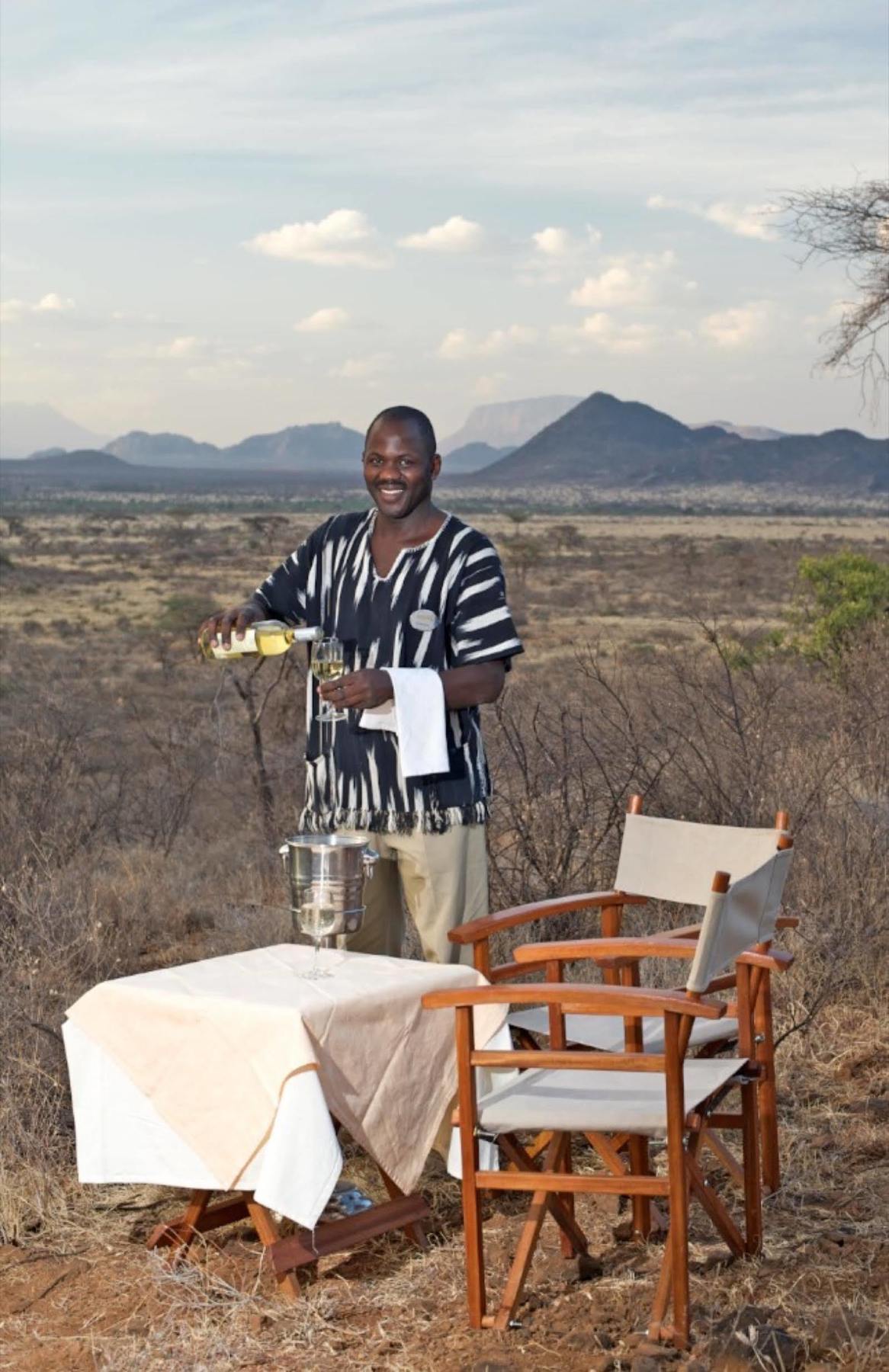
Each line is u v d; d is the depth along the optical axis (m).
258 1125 3.74
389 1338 3.54
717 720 7.45
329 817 4.60
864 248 13.12
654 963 6.08
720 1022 4.23
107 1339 3.59
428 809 4.47
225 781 12.05
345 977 4.04
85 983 6.57
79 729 11.32
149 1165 3.96
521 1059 3.54
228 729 13.64
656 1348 3.37
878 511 199.38
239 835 10.64
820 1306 3.55
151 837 10.52
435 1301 3.72
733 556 65.19
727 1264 3.83
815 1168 4.42
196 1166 3.87
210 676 24.33
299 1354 3.49
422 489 4.50
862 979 5.90
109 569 64.25
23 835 8.70
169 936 7.97
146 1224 4.28
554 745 7.15
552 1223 4.16
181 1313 3.72
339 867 4.07
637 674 7.98
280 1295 3.78
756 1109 4.13
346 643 4.61
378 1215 3.96
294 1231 4.10
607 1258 3.92
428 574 4.52
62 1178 4.55
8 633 35.09
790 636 14.72
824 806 6.78
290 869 4.11
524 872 6.63
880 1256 3.81
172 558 70.38
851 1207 4.15
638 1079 3.84
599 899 4.47
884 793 7.43
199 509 164.75
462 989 3.55
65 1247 4.16
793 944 6.13
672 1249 3.44
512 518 110.88
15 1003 5.44
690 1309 3.56
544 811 6.75
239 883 9.12
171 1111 3.88
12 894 7.17
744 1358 3.25
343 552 4.66
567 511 178.25
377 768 4.49
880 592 15.12
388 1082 3.91
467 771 4.54
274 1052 3.70
